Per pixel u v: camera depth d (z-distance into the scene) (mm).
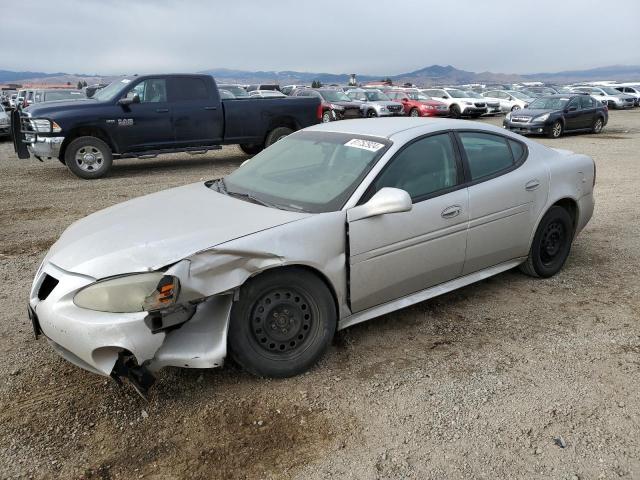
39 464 2582
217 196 3773
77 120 10000
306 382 3232
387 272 3557
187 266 2771
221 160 13109
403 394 3117
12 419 2904
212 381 3238
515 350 3615
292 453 2648
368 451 2662
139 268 2775
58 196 8664
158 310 2707
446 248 3861
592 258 5484
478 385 3205
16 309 4285
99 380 3266
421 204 3688
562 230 4848
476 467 2555
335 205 3402
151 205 3668
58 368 3404
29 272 5125
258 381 3234
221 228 3088
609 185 9531
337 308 3410
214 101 11242
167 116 10812
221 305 3031
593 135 20156
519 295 4520
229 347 3078
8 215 7367
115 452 2662
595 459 2604
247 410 2967
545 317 4113
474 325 3979
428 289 3949
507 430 2812
